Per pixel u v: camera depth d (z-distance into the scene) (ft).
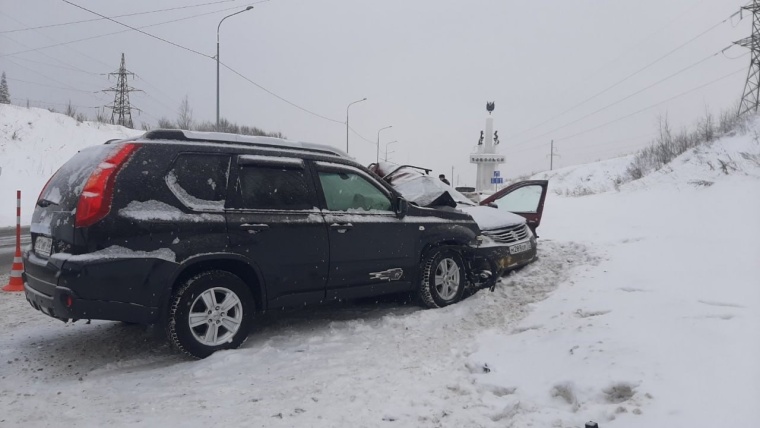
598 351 13.33
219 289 15.30
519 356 14.15
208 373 13.93
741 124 73.05
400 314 20.11
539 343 14.88
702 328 14.10
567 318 16.96
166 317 14.58
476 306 19.85
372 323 18.85
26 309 21.72
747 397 10.30
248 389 12.80
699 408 10.09
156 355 15.87
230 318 15.61
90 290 13.50
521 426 10.28
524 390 12.14
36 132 100.99
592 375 12.04
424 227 20.16
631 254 25.58
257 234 15.87
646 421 9.89
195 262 14.82
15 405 11.93
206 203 15.34
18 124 100.32
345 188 18.66
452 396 11.97
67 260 13.46
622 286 19.66
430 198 22.13
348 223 17.89
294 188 17.12
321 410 11.39
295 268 16.67
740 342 12.98
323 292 17.47
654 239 29.30
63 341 17.24
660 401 10.50
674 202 47.37
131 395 12.53
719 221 34.58
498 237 24.91
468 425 10.46
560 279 22.98
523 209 33.19
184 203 14.93
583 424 10.14
